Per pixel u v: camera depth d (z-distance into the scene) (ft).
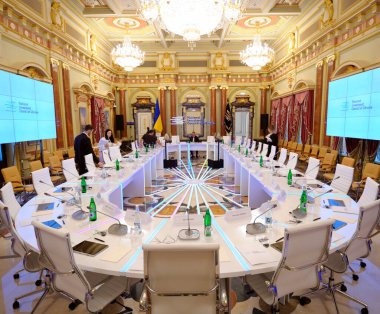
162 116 43.78
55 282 6.59
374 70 17.89
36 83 21.03
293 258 5.75
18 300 8.49
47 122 22.62
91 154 20.10
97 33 34.17
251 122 45.14
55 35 23.93
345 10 21.26
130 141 45.14
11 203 10.39
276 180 13.56
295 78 33.35
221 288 6.14
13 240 7.99
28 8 20.11
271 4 25.08
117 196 14.44
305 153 28.86
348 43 21.80
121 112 44.60
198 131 45.16
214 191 20.98
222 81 43.24
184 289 5.10
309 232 5.66
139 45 41.27
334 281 9.18
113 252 6.42
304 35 29.71
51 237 5.74
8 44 18.47
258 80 44.19
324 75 25.90
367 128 18.70
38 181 14.05
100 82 37.42
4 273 9.95
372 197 9.98
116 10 26.58
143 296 5.87
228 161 26.68
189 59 43.50
